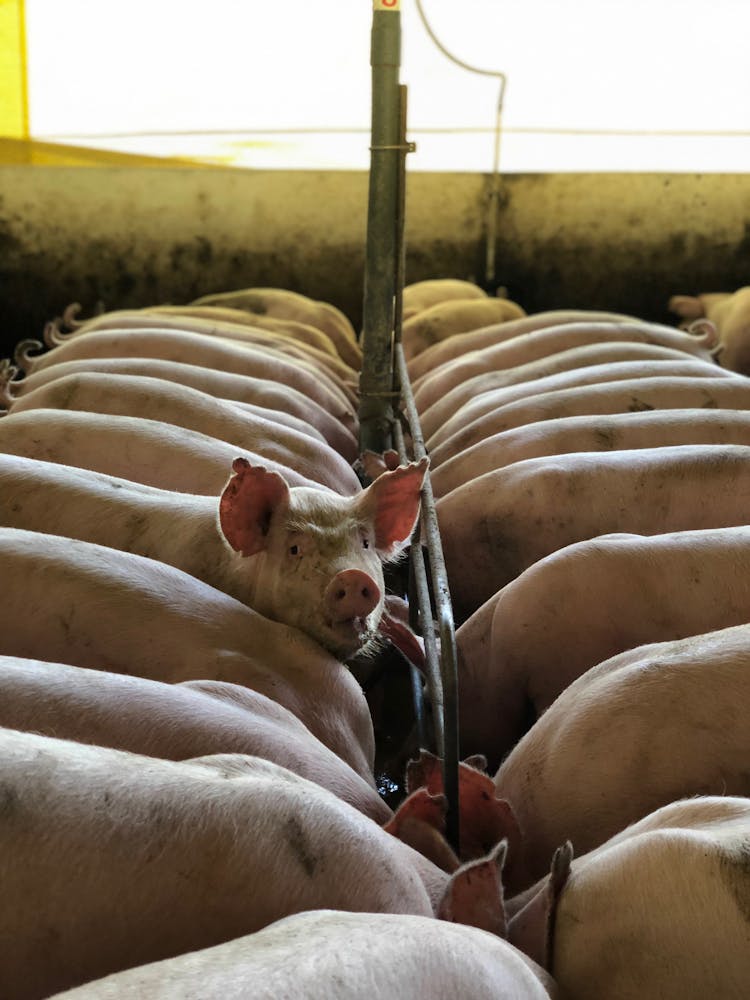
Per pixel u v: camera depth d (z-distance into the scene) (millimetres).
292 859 1355
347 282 7457
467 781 2008
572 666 2578
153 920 1251
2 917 1185
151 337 4809
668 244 7434
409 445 4430
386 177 3795
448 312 6434
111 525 2787
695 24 8227
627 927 1487
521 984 1210
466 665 2738
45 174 7148
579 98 8414
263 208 7324
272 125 8406
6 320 7344
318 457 3779
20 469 2875
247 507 2529
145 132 8352
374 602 2420
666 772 1980
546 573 2584
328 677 2342
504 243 7465
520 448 3572
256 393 4348
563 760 2064
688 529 3113
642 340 5305
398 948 1101
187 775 1363
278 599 2521
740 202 7352
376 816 1957
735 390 3977
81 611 2211
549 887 1591
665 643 2234
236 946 1062
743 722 1974
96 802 1259
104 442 3400
